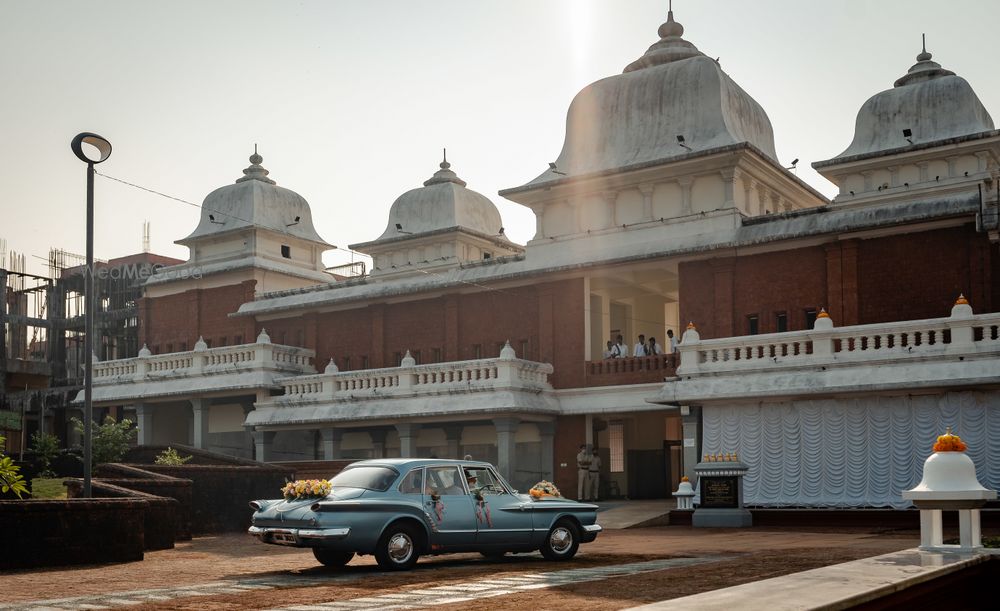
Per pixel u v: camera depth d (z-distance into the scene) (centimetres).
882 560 741
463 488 1491
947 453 923
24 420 4153
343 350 4156
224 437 4281
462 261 4338
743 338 2744
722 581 1169
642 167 3397
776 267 3161
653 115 3584
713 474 2550
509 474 3288
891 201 3266
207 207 4831
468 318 3812
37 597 1151
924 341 2473
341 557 1505
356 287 4178
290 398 3850
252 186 4756
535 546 1536
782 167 3516
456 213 4391
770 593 516
